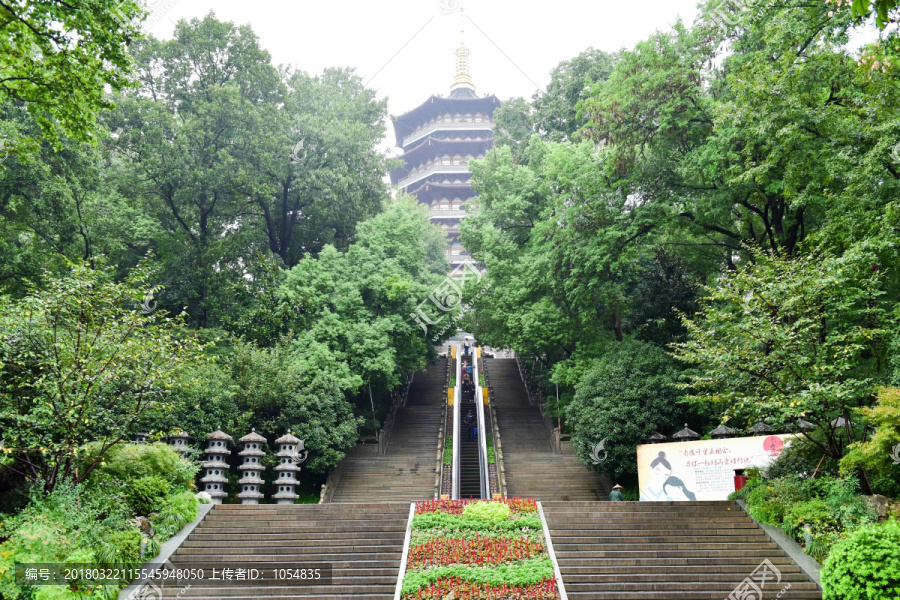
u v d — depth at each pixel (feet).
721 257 83.41
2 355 41.47
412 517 48.91
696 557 42.75
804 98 51.98
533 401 113.60
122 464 46.39
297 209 117.50
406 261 103.24
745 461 53.01
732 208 70.74
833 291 47.14
